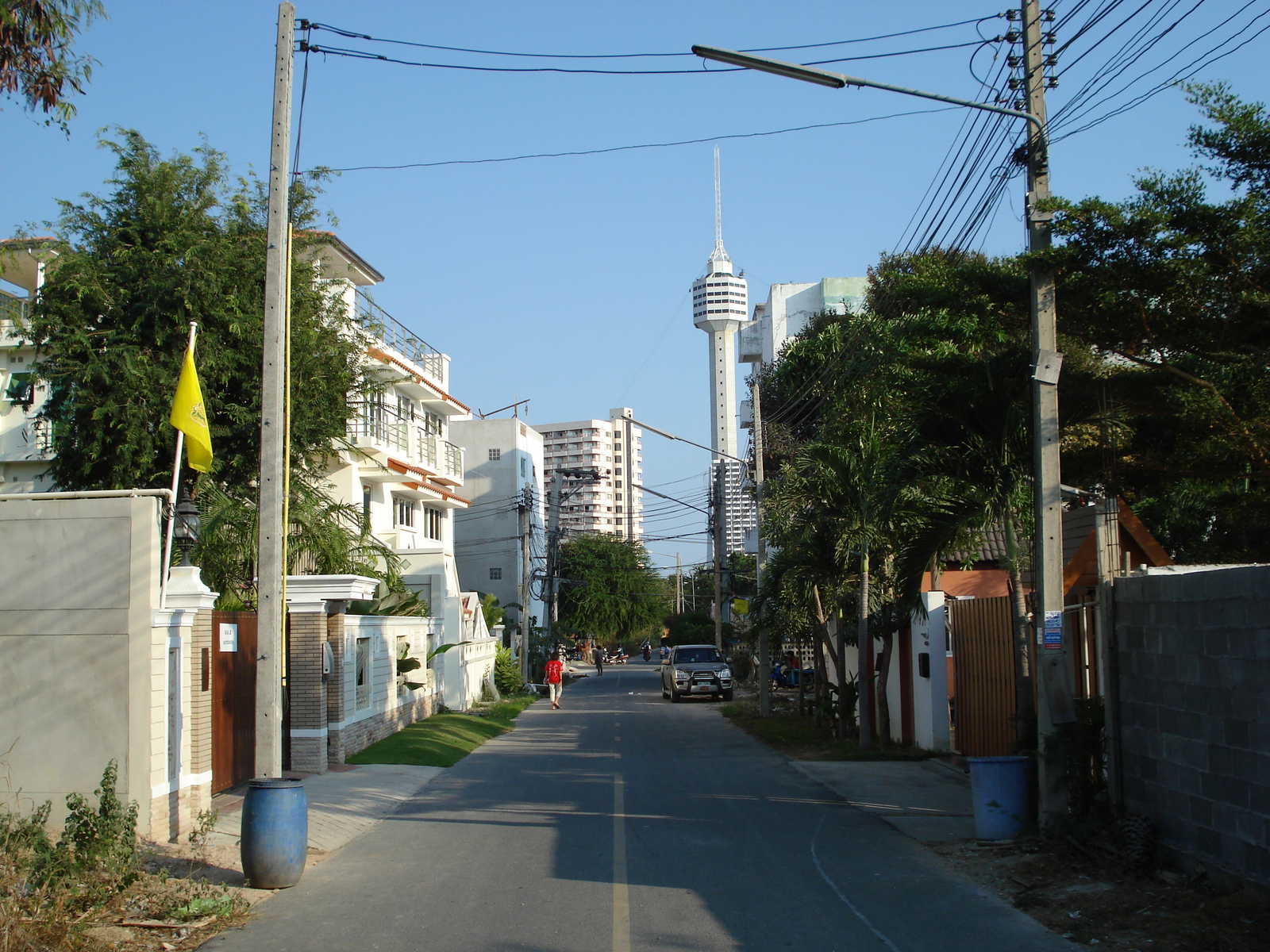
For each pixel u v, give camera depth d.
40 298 21.36
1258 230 8.98
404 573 30.53
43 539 10.59
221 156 22.41
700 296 142.00
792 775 16.19
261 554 10.54
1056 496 10.34
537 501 67.81
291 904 8.38
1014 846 10.06
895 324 17.09
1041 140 10.38
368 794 14.37
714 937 7.26
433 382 38.75
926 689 18.50
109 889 8.02
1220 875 7.93
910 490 13.73
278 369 10.78
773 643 27.36
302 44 11.25
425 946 7.12
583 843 10.79
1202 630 8.26
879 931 7.40
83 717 10.36
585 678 58.12
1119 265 9.61
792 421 35.22
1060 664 10.28
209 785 11.76
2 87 10.24
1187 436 11.47
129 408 20.06
